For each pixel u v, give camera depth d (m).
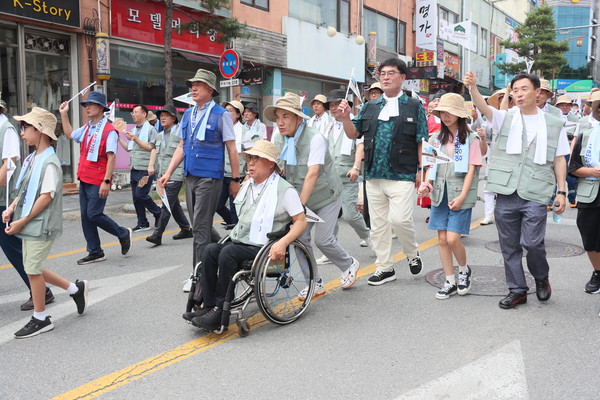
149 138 8.48
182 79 15.00
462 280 5.05
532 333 4.06
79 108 12.57
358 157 6.44
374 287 5.37
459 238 4.88
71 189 12.52
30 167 4.19
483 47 34.19
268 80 17.81
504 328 4.17
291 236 4.18
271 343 3.98
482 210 10.23
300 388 3.26
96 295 5.23
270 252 4.07
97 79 12.66
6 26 11.26
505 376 3.36
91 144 6.35
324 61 19.72
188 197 5.10
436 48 25.69
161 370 3.55
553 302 4.80
